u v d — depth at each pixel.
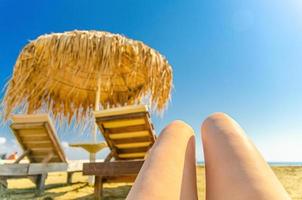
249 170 0.71
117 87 6.82
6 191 2.91
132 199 0.63
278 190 0.62
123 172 2.56
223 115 1.16
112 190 3.31
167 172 0.75
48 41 4.46
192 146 1.00
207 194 0.80
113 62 4.64
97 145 3.83
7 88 4.68
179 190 0.71
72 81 6.14
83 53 4.45
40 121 3.10
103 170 2.62
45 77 5.53
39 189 3.03
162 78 5.27
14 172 2.88
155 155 0.84
